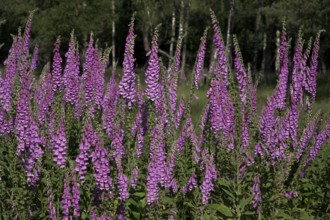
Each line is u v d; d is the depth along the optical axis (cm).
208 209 592
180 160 619
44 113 637
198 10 3728
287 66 632
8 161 518
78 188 450
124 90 575
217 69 623
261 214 577
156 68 597
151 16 3794
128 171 534
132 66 575
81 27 3388
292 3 3212
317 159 723
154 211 501
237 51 620
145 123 614
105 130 594
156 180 494
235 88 610
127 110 588
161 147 499
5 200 500
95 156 451
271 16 3431
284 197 609
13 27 3750
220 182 589
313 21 3219
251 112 615
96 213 464
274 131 600
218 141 626
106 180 452
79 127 673
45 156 551
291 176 648
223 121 602
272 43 4691
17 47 706
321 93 2270
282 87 622
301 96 623
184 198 586
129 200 514
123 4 4591
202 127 661
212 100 614
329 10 3144
